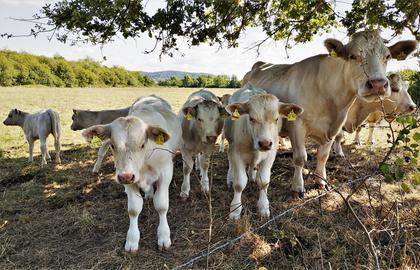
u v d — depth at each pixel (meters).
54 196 5.92
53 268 3.94
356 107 6.43
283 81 5.91
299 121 5.42
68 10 5.14
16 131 12.84
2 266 4.00
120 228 4.69
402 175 2.99
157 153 4.03
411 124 2.83
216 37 6.41
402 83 6.84
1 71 58.47
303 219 4.75
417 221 4.43
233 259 3.93
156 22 5.79
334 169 6.79
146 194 5.48
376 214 4.71
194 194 5.71
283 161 7.36
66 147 9.89
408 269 3.45
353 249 4.00
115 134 3.66
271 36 6.43
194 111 5.34
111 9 5.18
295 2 6.32
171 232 4.53
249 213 4.85
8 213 5.33
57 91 42.75
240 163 4.75
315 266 3.71
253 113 4.31
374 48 4.42
